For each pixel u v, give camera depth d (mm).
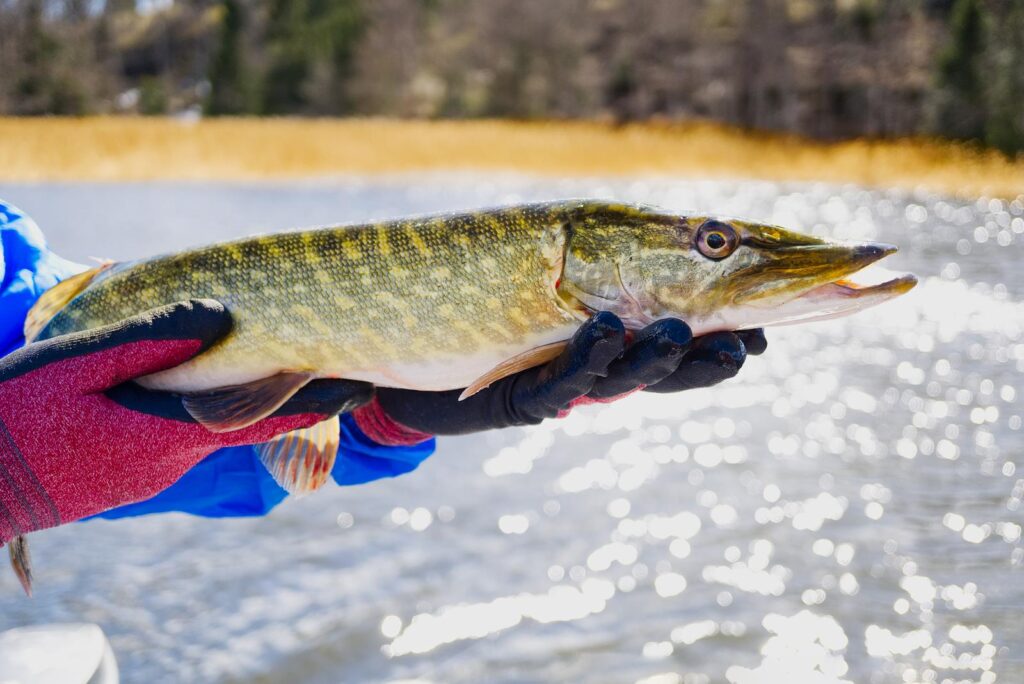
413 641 1222
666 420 2234
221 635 1224
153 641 1206
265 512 723
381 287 652
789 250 632
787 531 1566
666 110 18312
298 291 655
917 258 4598
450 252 648
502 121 17953
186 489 706
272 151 9797
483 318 651
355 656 1191
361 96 19406
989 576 1385
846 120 16203
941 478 1812
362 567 1412
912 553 1465
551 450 1994
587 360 601
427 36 20125
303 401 653
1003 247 4945
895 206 7273
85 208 5684
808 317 635
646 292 640
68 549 1458
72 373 626
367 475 714
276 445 674
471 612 1306
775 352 2945
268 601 1311
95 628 744
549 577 1398
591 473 1854
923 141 13336
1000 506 1659
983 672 1146
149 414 633
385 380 663
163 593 1328
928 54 15469
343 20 19891
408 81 19641
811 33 16938
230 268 660
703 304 638
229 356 655
